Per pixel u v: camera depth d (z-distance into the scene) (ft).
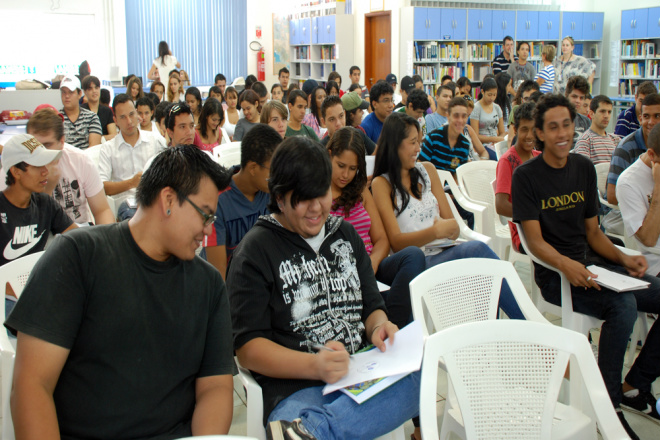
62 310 3.91
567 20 37.17
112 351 4.10
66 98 16.06
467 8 34.60
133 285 4.16
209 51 43.70
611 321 7.56
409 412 5.28
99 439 4.10
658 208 8.51
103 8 38.83
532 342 5.04
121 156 12.94
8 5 36.17
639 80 34.37
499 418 4.91
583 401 5.61
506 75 24.38
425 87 34.58
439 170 12.70
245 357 5.36
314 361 5.12
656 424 7.67
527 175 8.30
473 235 10.18
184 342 4.38
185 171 4.08
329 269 5.81
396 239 8.56
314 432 4.78
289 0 44.21
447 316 6.41
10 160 7.25
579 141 13.98
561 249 8.45
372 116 15.57
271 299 5.57
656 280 8.11
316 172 5.28
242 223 7.75
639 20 33.30
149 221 4.17
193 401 4.58
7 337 5.85
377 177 8.93
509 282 6.68
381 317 5.92
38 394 3.76
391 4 34.71
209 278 4.60
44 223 7.84
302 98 15.38
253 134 7.35
